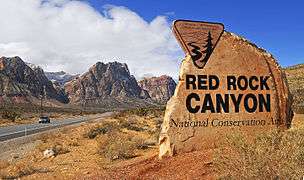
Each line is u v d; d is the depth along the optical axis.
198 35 13.10
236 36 13.56
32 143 27.94
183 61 13.03
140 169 11.95
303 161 8.10
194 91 12.80
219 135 12.84
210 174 10.17
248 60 13.60
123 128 34.22
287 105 13.99
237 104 13.26
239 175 8.45
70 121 69.38
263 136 9.38
